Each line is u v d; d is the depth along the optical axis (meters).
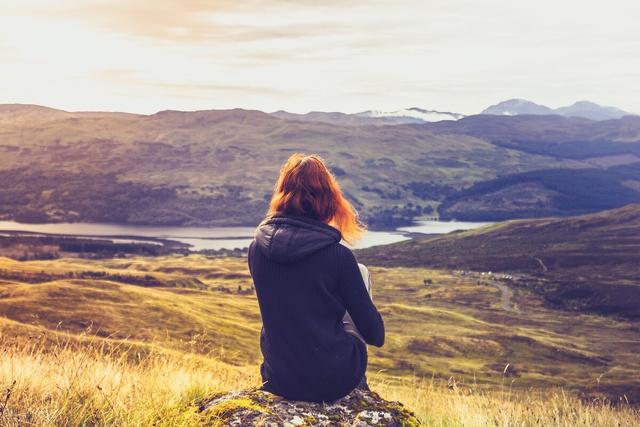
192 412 3.53
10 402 3.91
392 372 132.75
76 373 4.40
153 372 5.27
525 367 160.38
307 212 3.85
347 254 3.74
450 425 5.39
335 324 3.80
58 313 121.94
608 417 6.32
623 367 166.50
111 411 3.86
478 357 169.62
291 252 3.63
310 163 3.91
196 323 132.62
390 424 3.52
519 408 5.92
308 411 3.53
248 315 180.38
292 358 3.65
